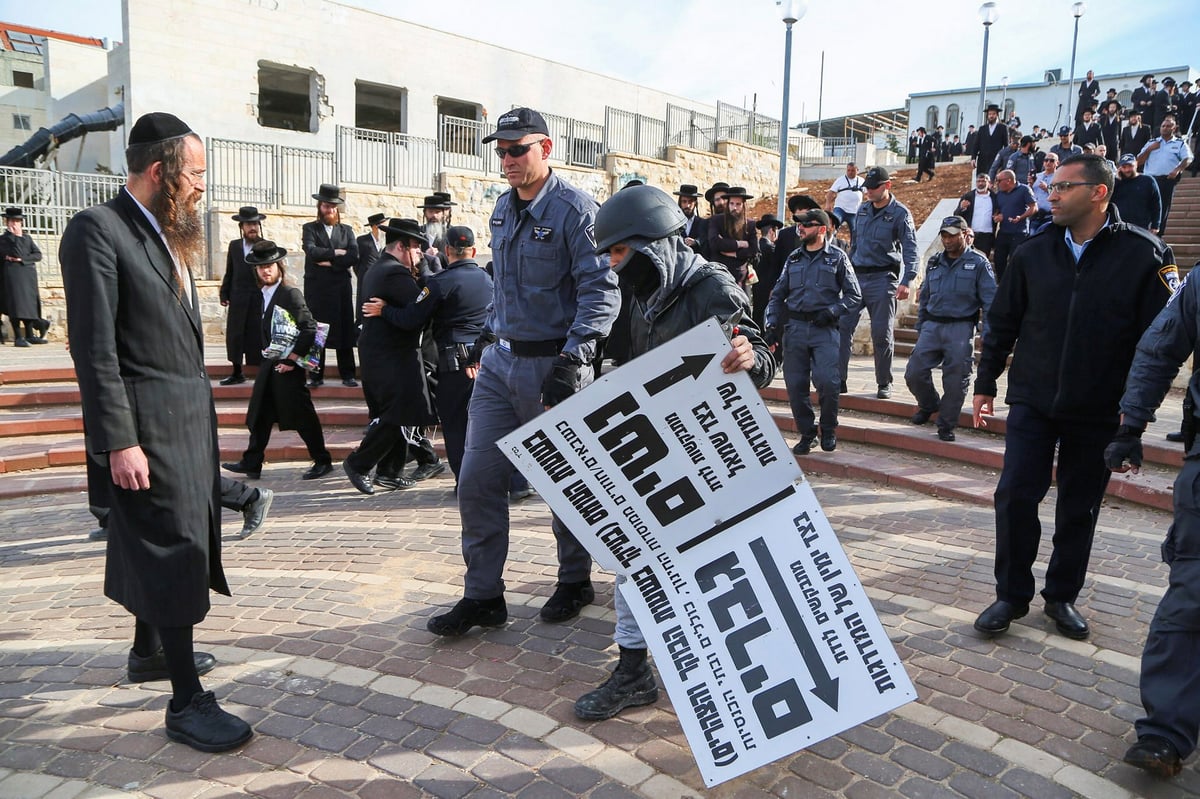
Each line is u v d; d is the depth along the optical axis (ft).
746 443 9.01
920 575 14.89
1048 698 10.62
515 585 14.85
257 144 47.16
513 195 12.49
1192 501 9.09
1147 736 8.89
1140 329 11.37
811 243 22.53
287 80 63.72
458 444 19.70
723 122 80.43
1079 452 11.96
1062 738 9.76
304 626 13.25
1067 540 12.25
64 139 64.59
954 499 19.97
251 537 18.19
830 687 8.67
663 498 9.18
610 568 9.36
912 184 67.21
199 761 9.51
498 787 8.98
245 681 11.40
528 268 12.05
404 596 14.48
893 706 8.50
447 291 19.22
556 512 9.36
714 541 9.15
